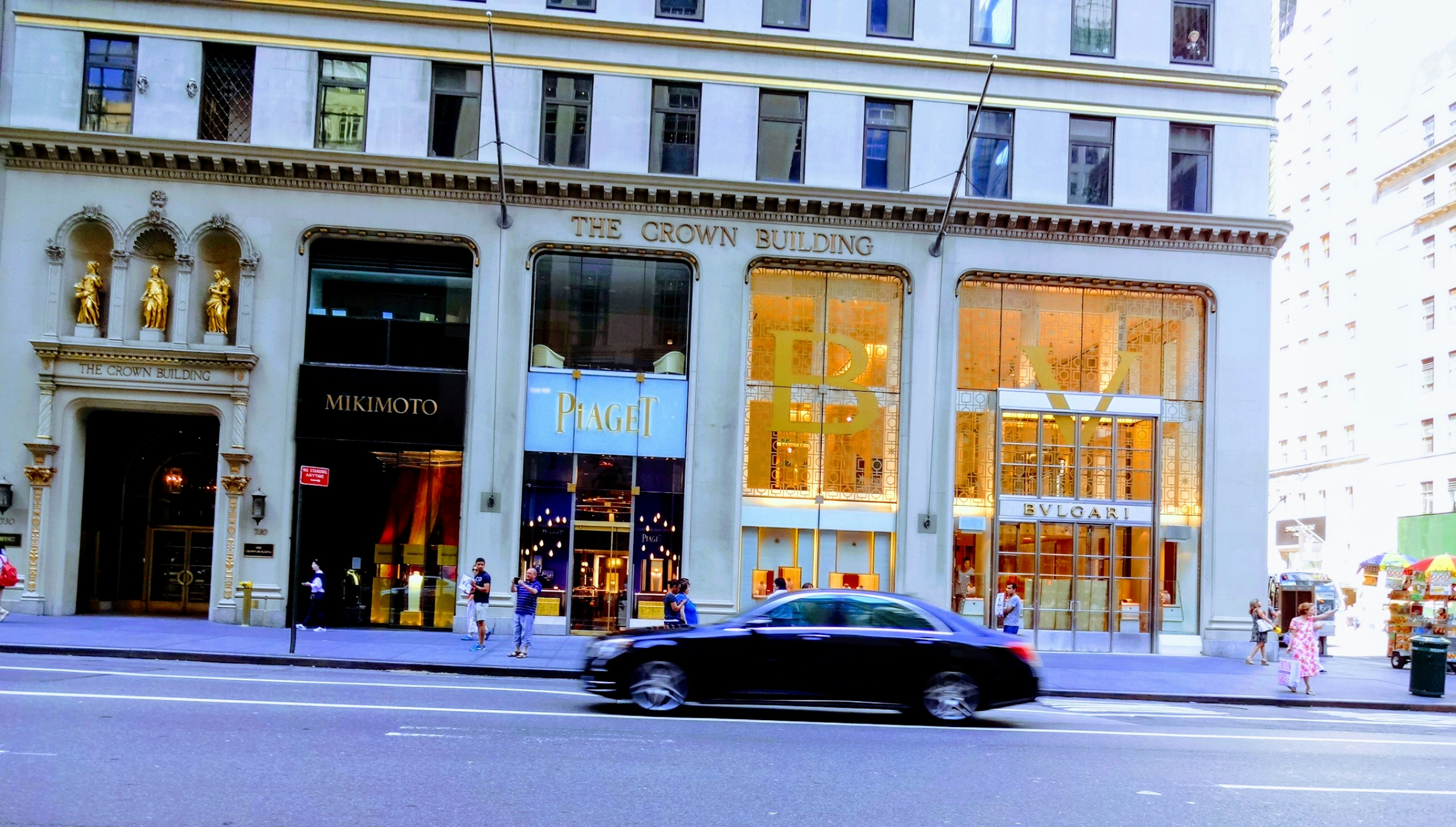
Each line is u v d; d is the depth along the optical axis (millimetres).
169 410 23203
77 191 22719
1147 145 25078
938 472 23969
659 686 12055
